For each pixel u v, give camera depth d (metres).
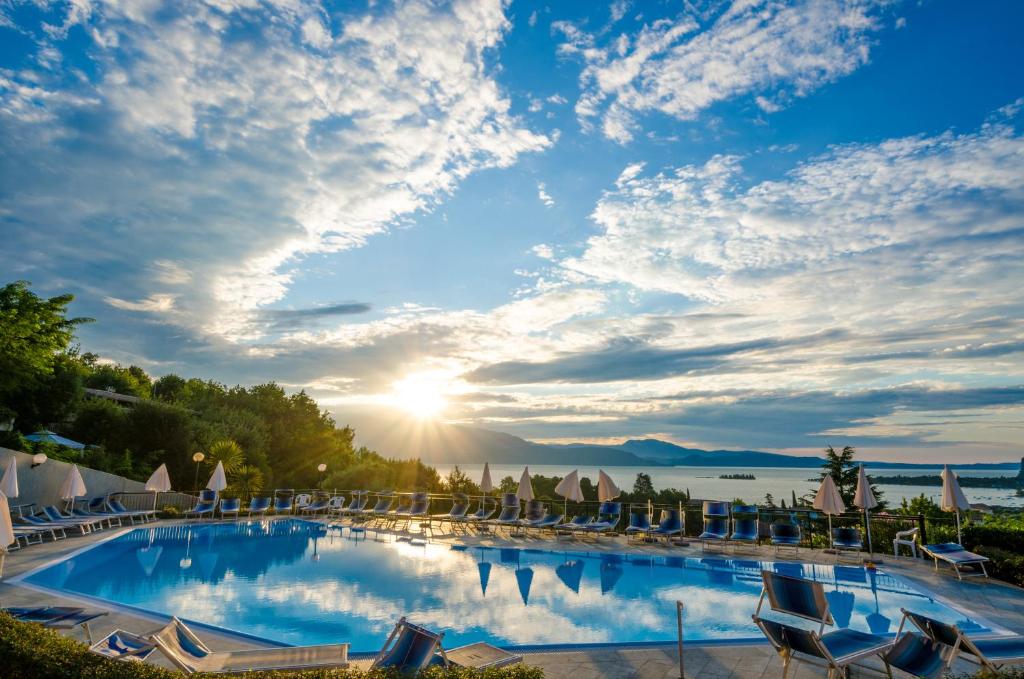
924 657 4.73
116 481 20.36
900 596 9.66
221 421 35.97
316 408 46.91
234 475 26.12
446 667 4.48
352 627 8.06
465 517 18.33
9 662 4.06
